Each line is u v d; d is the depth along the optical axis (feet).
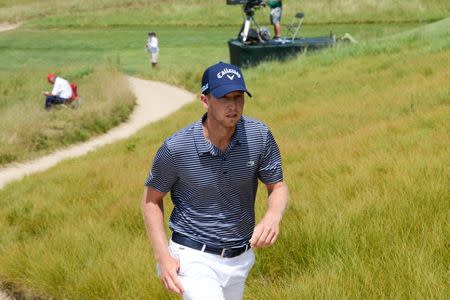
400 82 58.34
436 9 164.96
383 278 15.38
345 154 30.25
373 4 169.58
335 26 160.25
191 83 107.65
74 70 114.21
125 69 123.85
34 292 21.94
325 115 47.55
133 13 191.31
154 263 20.54
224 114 10.73
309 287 15.84
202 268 11.78
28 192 39.37
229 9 186.09
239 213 11.81
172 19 184.75
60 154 66.64
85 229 25.79
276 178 11.88
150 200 11.95
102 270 20.70
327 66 90.12
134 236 24.63
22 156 63.98
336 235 18.57
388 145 29.84
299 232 19.62
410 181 21.62
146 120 83.05
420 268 15.15
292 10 173.47
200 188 11.53
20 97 93.86
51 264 22.35
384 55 86.17
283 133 44.45
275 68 96.43
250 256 12.35
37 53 145.79
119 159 46.03
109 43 155.22
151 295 18.78
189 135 11.34
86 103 84.38
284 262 19.02
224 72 10.69
